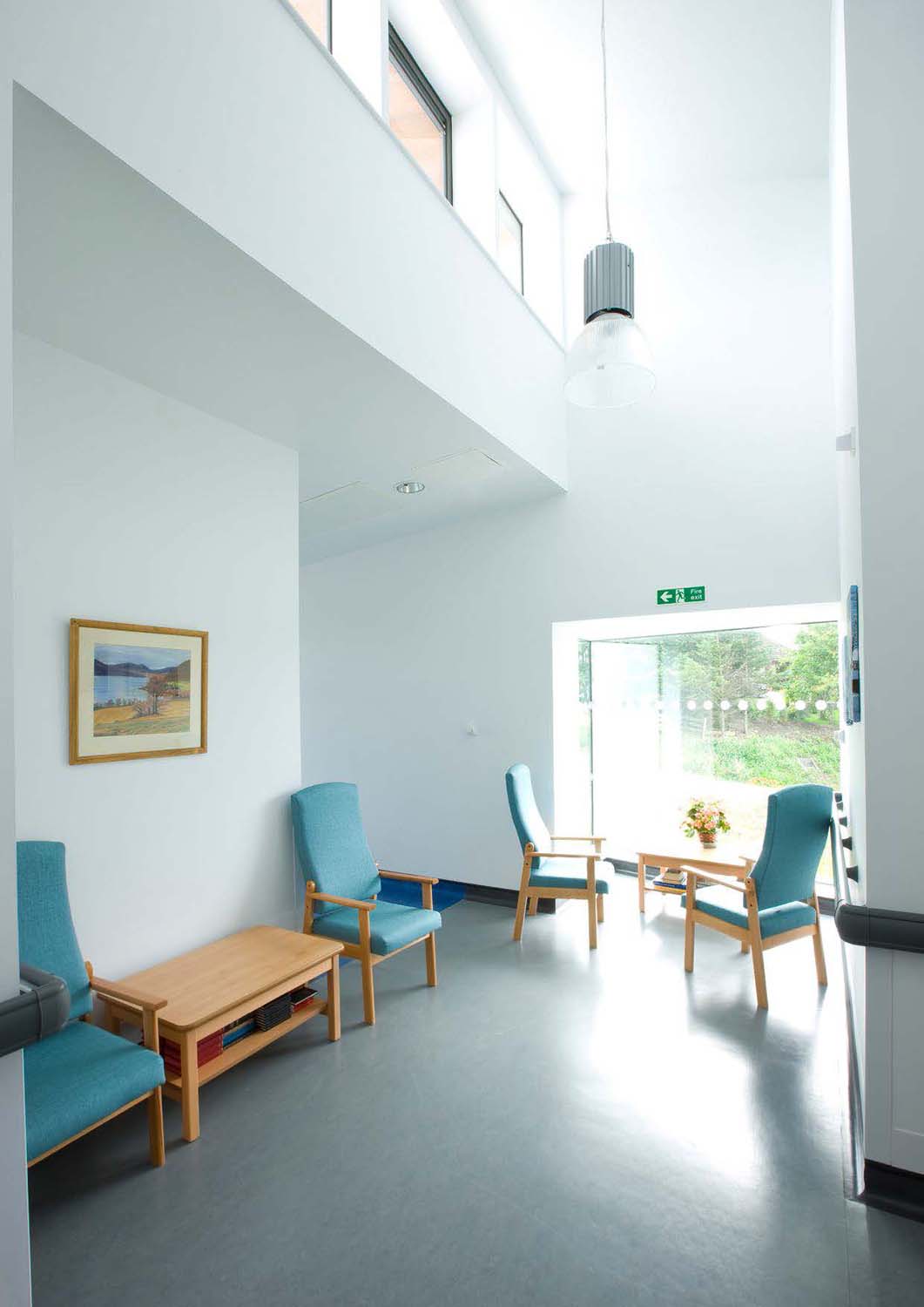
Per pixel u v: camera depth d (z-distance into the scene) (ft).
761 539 14.80
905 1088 6.64
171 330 8.59
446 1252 6.26
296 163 8.11
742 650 17.33
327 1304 5.74
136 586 9.60
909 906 6.46
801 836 11.35
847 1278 5.94
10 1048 4.75
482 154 14.01
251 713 11.33
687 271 15.85
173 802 9.98
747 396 15.10
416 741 19.06
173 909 9.92
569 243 17.34
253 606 11.48
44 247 7.04
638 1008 11.16
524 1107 8.46
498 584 17.84
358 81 10.33
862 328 6.69
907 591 6.49
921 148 6.50
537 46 12.89
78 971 7.93
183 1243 6.37
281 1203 6.87
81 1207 6.83
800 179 14.87
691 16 11.32
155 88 6.49
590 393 10.21
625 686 19.07
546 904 16.56
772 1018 10.81
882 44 6.66
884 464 6.59
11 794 4.89
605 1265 6.11
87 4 5.96
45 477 8.59
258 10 7.72
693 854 15.15
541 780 17.16
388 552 19.70
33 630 8.37
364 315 9.11
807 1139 7.84
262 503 11.85
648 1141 7.83
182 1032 7.81
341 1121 8.22
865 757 6.66
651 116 13.87
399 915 11.70
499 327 13.24
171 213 6.71
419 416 11.64
